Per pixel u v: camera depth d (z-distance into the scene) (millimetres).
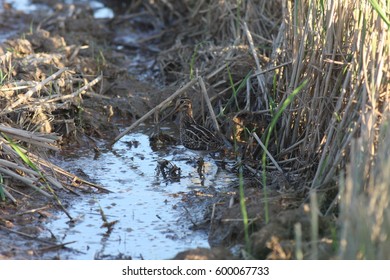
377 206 7328
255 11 13602
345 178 8945
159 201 9836
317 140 9930
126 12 16922
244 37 12906
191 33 15195
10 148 9922
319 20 9945
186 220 9406
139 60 14734
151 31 16156
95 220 9367
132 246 8844
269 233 8273
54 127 11312
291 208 8945
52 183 9914
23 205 9516
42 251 8664
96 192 10016
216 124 11297
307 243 8008
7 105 10625
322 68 9875
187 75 12734
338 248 7691
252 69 11773
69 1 17688
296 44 10281
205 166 10812
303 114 10336
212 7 14375
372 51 9086
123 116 12344
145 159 11070
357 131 8992
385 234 7172
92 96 12320
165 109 12266
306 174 9836
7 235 8922
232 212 9008
